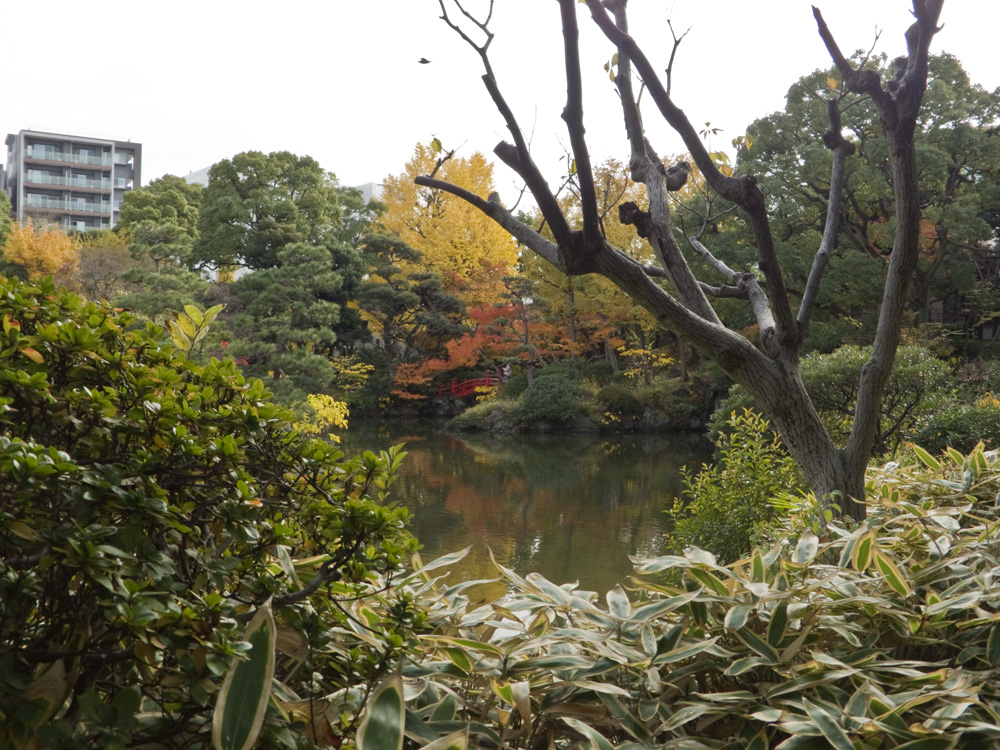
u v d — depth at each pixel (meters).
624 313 26.39
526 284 27.50
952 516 2.30
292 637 1.23
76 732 0.98
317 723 1.20
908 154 2.68
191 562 1.20
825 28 2.61
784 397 2.86
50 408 1.12
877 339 2.90
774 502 3.13
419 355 30.41
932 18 2.50
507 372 30.20
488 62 2.16
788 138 20.53
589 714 1.43
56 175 61.16
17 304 1.24
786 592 1.57
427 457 19.08
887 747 1.38
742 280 3.30
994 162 19.91
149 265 23.33
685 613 1.68
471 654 1.52
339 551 1.26
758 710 1.43
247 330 20.19
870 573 1.91
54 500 1.04
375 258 29.59
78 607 1.04
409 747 1.35
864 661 1.52
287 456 1.36
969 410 8.36
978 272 22.47
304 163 32.81
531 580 1.75
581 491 13.95
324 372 18.92
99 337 1.27
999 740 1.32
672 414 25.67
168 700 1.11
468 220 30.22
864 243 20.52
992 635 1.56
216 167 30.81
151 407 1.15
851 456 2.87
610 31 2.68
